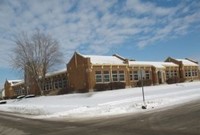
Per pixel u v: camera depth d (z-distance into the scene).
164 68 74.94
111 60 63.47
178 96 33.66
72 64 61.72
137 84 65.69
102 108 28.00
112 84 59.00
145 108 24.97
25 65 70.25
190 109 20.28
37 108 38.25
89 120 20.67
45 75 71.94
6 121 25.58
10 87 102.38
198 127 12.88
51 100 51.03
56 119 23.70
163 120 16.28
